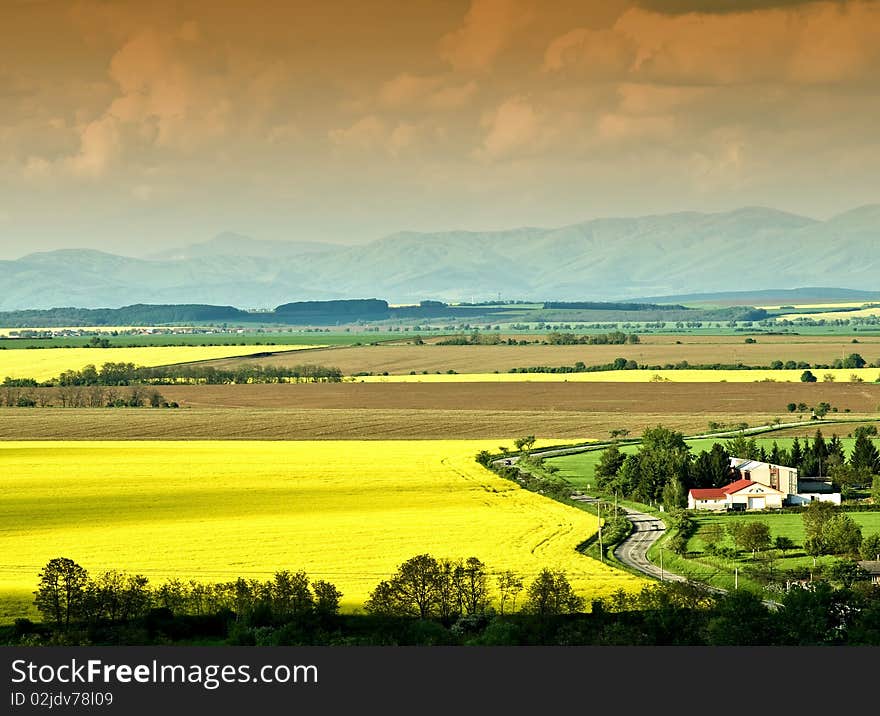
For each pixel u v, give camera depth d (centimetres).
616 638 16525
